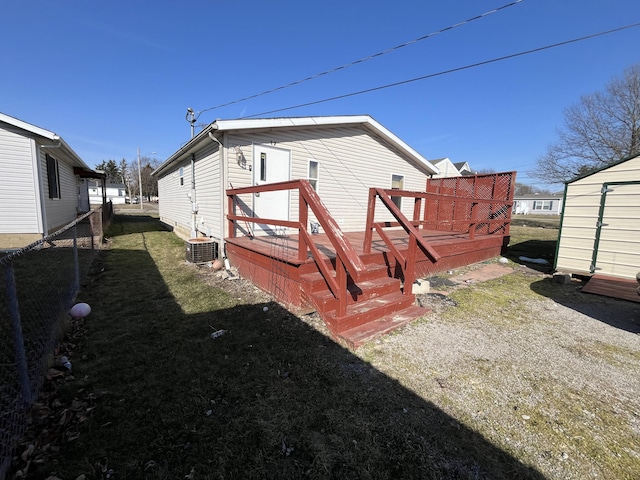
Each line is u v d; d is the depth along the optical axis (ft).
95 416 6.24
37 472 4.96
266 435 5.90
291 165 21.47
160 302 13.01
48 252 21.84
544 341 10.23
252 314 11.77
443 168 88.69
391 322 11.04
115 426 5.99
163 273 17.78
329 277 10.55
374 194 14.01
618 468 5.37
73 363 8.20
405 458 5.47
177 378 7.63
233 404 6.75
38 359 7.68
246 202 19.45
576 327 11.46
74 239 13.91
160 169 39.65
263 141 19.85
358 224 26.53
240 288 15.02
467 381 7.84
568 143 67.36
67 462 5.16
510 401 7.11
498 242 25.38
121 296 13.74
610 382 7.97
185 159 28.27
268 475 5.07
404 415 6.56
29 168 24.02
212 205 20.95
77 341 9.49
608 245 17.60
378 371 8.18
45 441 5.56
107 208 46.14
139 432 5.87
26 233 24.29
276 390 7.25
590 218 18.15
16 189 23.70
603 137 62.90
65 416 6.14
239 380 7.61
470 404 6.97
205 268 18.97
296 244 16.56
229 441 5.73
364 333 10.00
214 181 20.25
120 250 25.08
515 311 13.05
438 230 30.86
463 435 6.06
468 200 20.01
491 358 9.03
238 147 18.71
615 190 17.25
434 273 18.72
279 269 13.04
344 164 24.85
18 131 23.40
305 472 5.14
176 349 9.06
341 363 8.50
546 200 131.54
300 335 10.07
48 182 27.86
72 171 39.52
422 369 8.34
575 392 7.51
